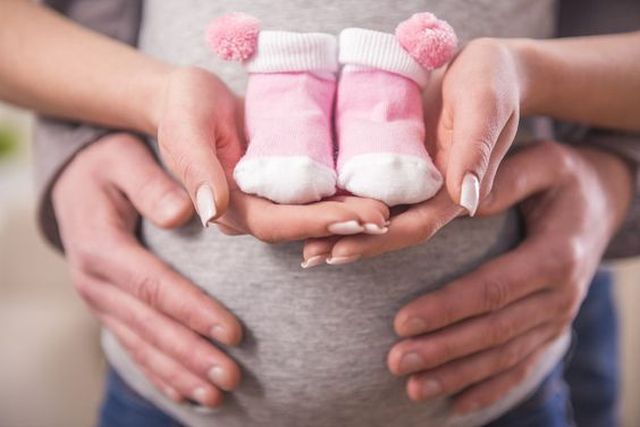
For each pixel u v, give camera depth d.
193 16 0.69
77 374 1.57
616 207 0.76
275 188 0.54
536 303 0.68
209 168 0.53
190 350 0.68
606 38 0.72
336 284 0.64
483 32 0.68
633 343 1.61
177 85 0.61
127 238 0.72
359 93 0.59
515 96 0.58
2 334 1.58
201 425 0.74
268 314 0.65
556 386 0.80
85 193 0.74
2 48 0.75
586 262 0.71
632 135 0.77
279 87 0.59
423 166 0.55
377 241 0.54
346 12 0.65
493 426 0.76
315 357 0.66
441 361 0.66
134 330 0.72
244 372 0.68
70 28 0.75
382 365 0.66
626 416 1.61
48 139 0.78
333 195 0.56
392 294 0.64
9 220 1.65
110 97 0.69
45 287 1.67
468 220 0.66
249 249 0.65
